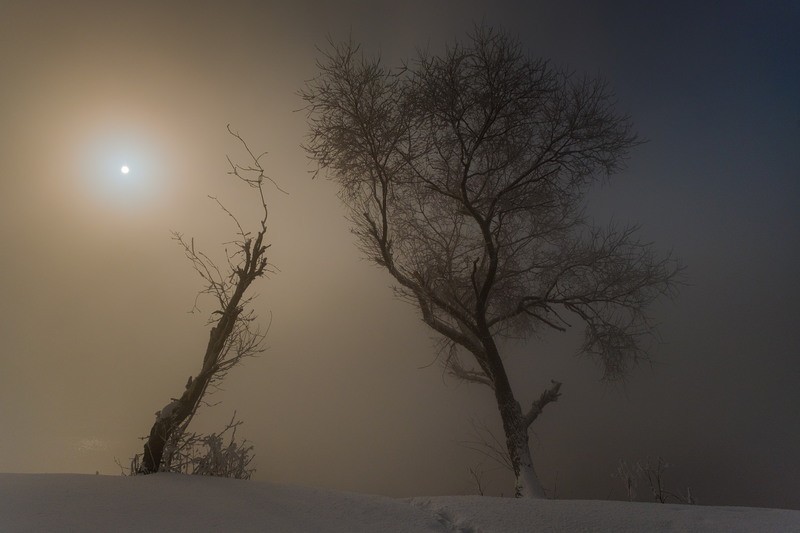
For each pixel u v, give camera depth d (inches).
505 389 529.3
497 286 599.2
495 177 566.6
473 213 525.7
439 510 176.4
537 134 545.6
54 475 187.2
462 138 537.3
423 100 520.1
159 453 243.6
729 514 176.7
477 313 545.0
